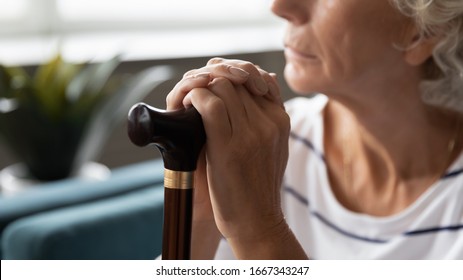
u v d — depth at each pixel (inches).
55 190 71.1
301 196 49.8
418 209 45.2
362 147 47.6
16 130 84.7
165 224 29.5
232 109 31.5
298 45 41.8
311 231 49.7
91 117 87.3
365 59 41.3
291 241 33.9
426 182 46.0
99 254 60.4
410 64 42.6
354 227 47.1
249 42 125.4
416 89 44.1
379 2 40.1
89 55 102.8
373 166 47.5
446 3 40.1
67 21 113.2
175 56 107.7
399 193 46.8
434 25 41.4
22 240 58.8
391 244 45.6
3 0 107.8
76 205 69.0
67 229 59.1
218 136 30.7
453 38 41.8
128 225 62.8
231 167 31.8
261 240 33.4
